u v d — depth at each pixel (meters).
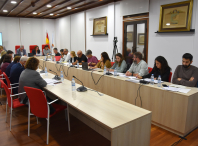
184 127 2.24
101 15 7.20
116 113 1.70
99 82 3.58
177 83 2.73
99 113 1.69
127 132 1.54
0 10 8.49
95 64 4.78
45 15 10.15
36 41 11.24
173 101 2.31
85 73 4.00
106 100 2.07
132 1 5.61
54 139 2.33
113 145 1.45
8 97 2.47
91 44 8.08
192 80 2.56
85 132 2.53
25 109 3.38
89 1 6.62
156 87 2.51
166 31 4.69
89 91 2.45
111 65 4.26
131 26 5.89
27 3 6.98
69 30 9.83
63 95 2.26
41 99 2.02
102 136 2.42
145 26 5.39
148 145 1.77
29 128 2.42
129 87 2.90
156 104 2.53
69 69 4.67
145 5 5.21
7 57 4.13
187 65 2.67
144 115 1.66
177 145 2.13
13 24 10.41
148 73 3.34
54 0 6.46
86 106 1.88
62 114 3.19
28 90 2.04
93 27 7.67
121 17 6.22
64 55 6.28
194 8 4.15
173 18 4.55
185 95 2.17
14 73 3.13
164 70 2.90
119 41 6.43
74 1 6.63
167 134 2.38
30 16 10.53
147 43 5.41
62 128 2.65
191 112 2.28
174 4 4.49
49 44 11.52
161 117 2.49
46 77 3.34
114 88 3.21
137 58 3.40
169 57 4.80
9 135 2.42
